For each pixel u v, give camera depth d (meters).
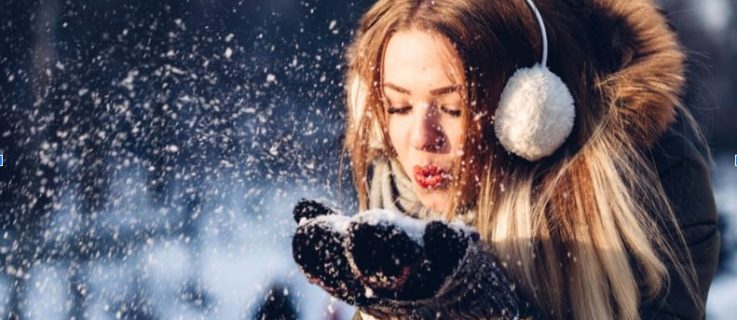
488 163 2.33
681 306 2.38
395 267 2.00
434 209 2.40
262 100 6.80
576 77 2.36
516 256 2.34
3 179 6.92
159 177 6.75
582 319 2.34
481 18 2.29
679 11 2.56
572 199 2.34
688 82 2.52
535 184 2.36
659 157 2.38
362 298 2.12
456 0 2.29
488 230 2.36
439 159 2.33
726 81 11.01
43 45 7.68
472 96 2.28
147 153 6.86
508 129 2.28
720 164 9.63
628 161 2.35
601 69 2.39
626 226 2.32
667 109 2.36
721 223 7.91
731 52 11.02
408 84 2.30
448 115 2.31
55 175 6.93
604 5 2.43
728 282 6.66
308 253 2.09
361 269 2.01
